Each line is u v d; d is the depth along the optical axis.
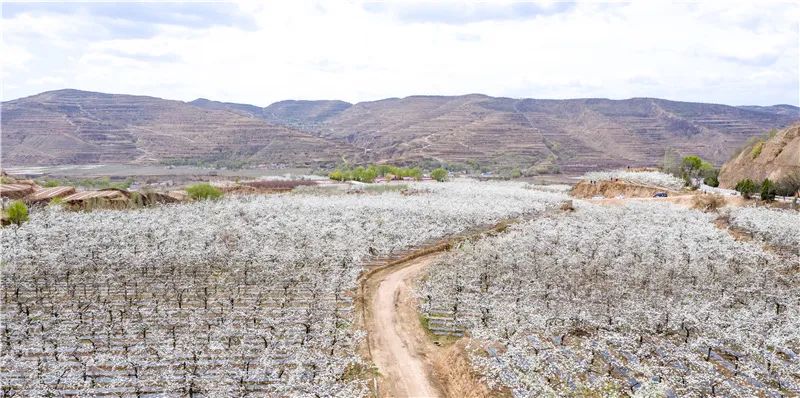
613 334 38.41
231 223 73.88
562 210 94.94
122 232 66.75
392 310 47.34
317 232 68.88
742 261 55.66
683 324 39.81
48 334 40.88
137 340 40.06
